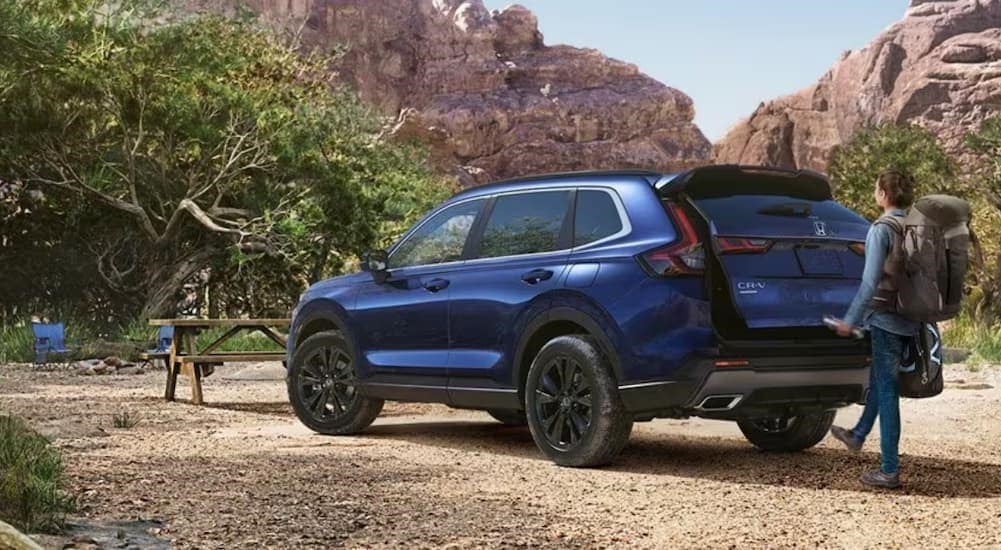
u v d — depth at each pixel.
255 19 38.44
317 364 9.92
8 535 4.20
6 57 27.73
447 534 5.57
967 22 166.62
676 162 172.75
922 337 6.91
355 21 165.38
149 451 8.27
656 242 7.52
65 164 32.03
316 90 38.44
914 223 6.80
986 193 63.88
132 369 17.44
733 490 7.00
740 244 7.43
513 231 8.58
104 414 10.95
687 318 7.31
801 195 7.98
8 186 33.81
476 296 8.59
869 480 7.12
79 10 31.19
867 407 7.32
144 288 34.78
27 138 31.17
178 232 34.47
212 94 32.97
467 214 9.02
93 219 34.41
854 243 7.88
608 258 7.74
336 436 9.67
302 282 37.44
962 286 6.90
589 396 7.77
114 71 31.36
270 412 11.64
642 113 171.88
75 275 34.59
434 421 10.94
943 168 71.25
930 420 11.01
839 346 7.63
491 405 8.52
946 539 5.63
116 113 31.83
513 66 172.00
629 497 6.73
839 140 171.62
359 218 34.34
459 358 8.69
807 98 177.25
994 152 64.38
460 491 6.80
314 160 33.44
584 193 8.15
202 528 5.52
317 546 5.25
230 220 34.78
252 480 6.96
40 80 30.50
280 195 33.84
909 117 161.25
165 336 17.61
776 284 7.52
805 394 7.61
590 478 7.41
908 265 6.78
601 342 7.67
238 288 37.75
